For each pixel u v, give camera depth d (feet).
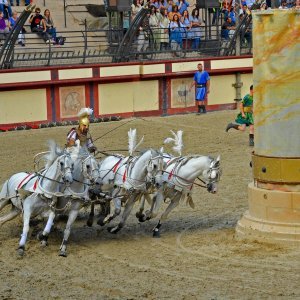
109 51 151.23
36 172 70.03
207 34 163.53
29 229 75.61
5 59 136.56
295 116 69.87
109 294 58.23
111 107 146.82
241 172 101.86
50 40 143.64
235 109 160.04
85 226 78.07
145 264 66.03
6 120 136.36
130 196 73.56
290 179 70.03
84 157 68.90
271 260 66.13
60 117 141.69
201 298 56.85
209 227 77.56
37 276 62.90
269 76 70.03
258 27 70.38
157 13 155.94
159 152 72.13
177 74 152.05
